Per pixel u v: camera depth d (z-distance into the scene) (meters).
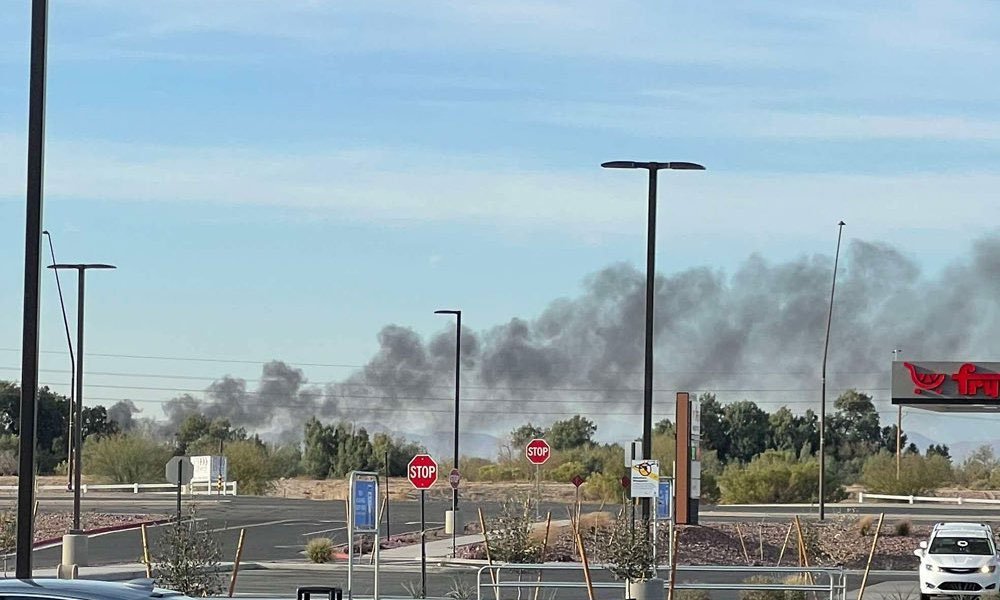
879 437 115.44
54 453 103.62
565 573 35.91
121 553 43.09
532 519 43.25
